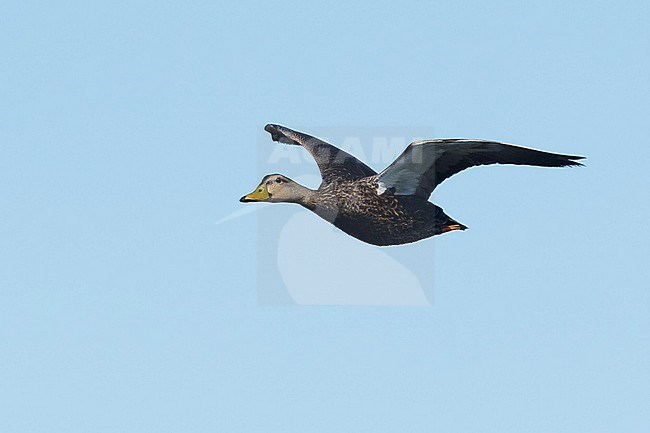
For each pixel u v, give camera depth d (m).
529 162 12.74
